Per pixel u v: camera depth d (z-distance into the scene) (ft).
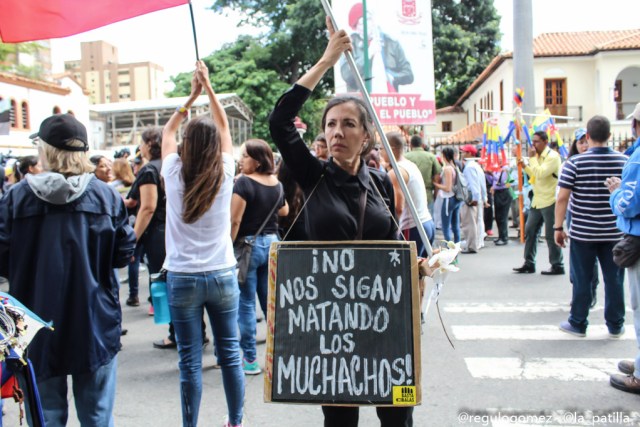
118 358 16.11
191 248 10.28
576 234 16.40
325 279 7.58
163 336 18.24
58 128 8.34
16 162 27.22
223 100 74.79
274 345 7.50
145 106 75.97
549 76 101.71
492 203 38.40
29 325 7.45
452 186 30.25
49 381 8.34
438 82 119.03
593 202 16.05
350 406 7.50
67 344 8.13
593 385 13.38
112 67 410.11
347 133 7.59
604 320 18.67
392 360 7.33
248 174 14.44
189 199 10.03
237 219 13.91
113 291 8.84
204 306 10.66
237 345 10.84
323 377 7.39
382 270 7.52
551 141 38.42
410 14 41.88
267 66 103.65
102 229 8.50
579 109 101.14
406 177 16.84
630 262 12.46
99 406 8.57
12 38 9.79
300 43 99.76
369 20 41.27
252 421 11.94
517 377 13.93
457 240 31.48
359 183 7.90
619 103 102.06
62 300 8.09
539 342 16.57
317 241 7.70
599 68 98.58
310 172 7.92
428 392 13.11
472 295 22.63
